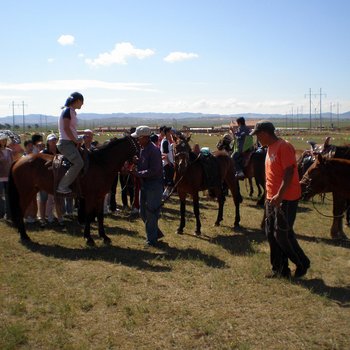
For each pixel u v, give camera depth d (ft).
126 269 22.76
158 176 26.66
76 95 25.84
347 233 30.83
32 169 27.71
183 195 30.42
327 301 18.47
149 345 14.89
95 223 33.45
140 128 26.04
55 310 17.63
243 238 29.55
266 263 23.65
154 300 18.69
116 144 27.94
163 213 38.24
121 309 17.78
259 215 37.45
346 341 15.14
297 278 21.24
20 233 28.12
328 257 24.86
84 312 17.51
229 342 15.07
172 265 23.34
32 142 35.86
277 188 20.01
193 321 16.53
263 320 16.76
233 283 20.63
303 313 17.38
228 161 33.40
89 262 23.93
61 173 26.66
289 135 204.54
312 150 34.55
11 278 21.15
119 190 52.80
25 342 15.07
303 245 27.37
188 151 29.73
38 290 19.65
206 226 33.14
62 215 33.32
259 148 41.81
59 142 25.75
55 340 15.11
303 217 36.35
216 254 25.53
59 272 22.29
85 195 27.09
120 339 15.29
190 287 20.22
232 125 43.47
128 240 28.66
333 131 270.26
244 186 57.41
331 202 44.32
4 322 16.60
